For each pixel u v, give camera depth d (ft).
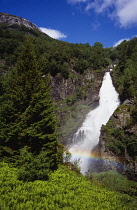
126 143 62.28
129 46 155.53
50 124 36.35
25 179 25.40
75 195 23.82
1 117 35.55
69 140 96.58
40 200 20.26
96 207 21.06
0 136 32.99
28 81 38.75
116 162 63.16
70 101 128.06
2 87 59.16
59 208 19.17
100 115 107.55
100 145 74.59
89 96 132.16
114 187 37.47
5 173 27.73
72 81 141.79
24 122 34.73
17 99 36.17
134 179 52.54
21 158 27.86
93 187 31.04
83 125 103.24
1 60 137.49
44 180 27.22
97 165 69.87
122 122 71.82
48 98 41.50
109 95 126.31
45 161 28.94
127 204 25.79
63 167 41.16
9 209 16.62
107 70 168.35
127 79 105.40
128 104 83.41
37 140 34.68
